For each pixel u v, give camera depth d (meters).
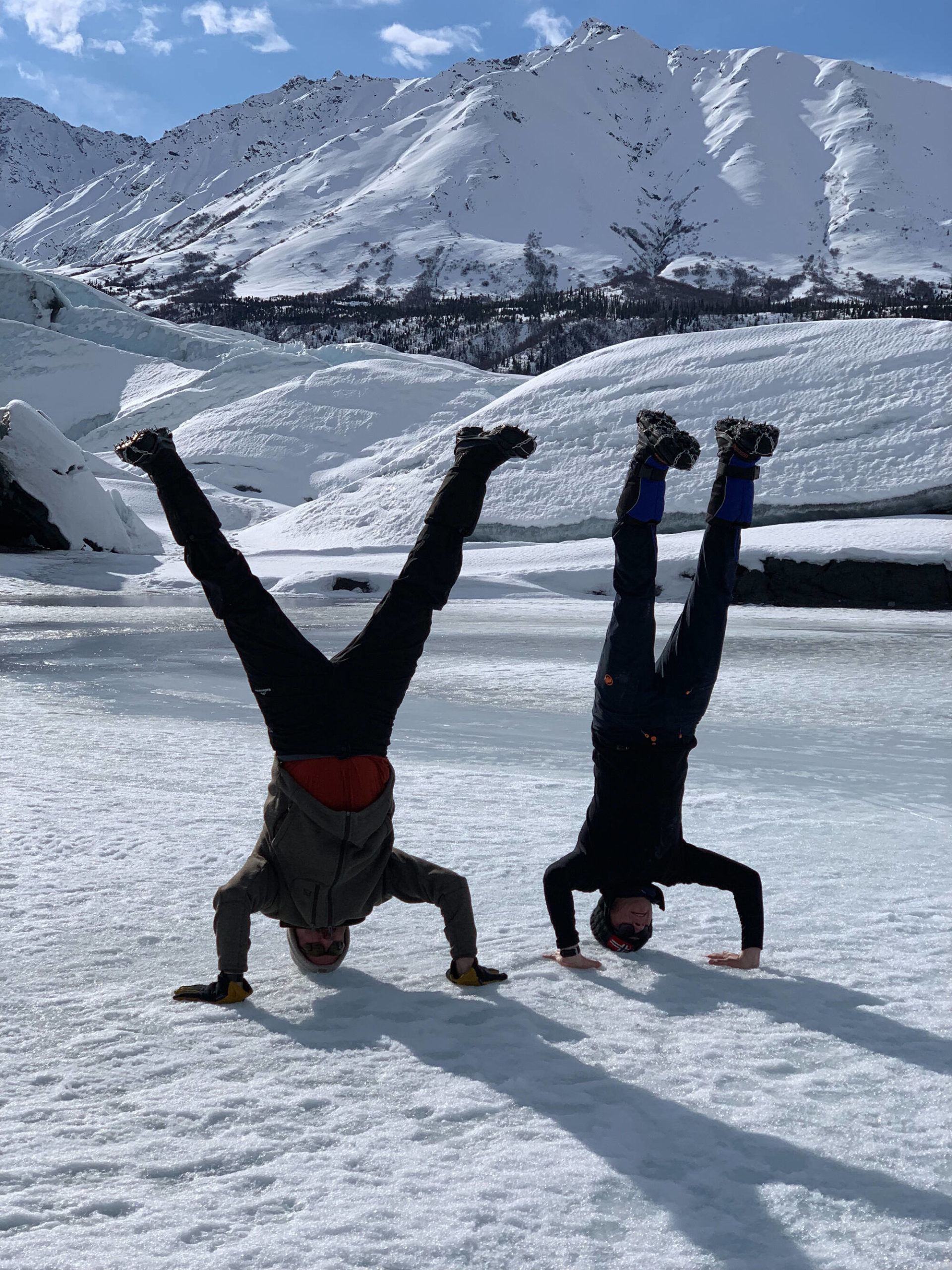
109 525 59.72
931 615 33.19
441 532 3.28
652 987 3.37
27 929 4.00
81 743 9.02
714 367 61.12
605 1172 2.23
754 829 5.88
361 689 3.21
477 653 19.03
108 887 4.57
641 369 63.38
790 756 8.82
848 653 19.70
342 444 98.38
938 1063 2.78
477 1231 2.02
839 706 12.23
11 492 56.41
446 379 110.12
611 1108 2.52
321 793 3.18
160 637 21.66
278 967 3.62
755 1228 2.04
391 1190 2.16
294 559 52.78
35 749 8.63
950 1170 2.25
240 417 103.69
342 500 64.81
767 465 52.56
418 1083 2.67
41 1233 2.01
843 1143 2.36
